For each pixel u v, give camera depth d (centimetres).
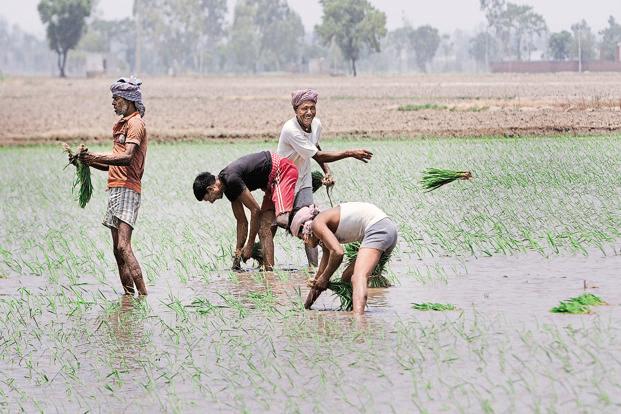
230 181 1892
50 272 1995
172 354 1313
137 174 1795
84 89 12888
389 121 6338
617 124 5319
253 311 1561
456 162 3800
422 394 1071
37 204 3234
